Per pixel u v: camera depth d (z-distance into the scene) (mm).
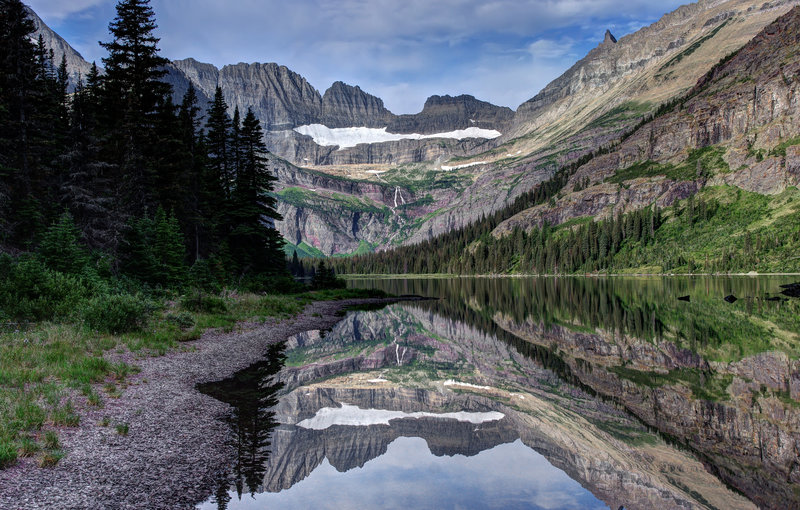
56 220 39906
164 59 50094
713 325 41000
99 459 11117
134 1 47906
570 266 192625
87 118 46750
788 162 177625
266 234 68688
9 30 41625
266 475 11797
